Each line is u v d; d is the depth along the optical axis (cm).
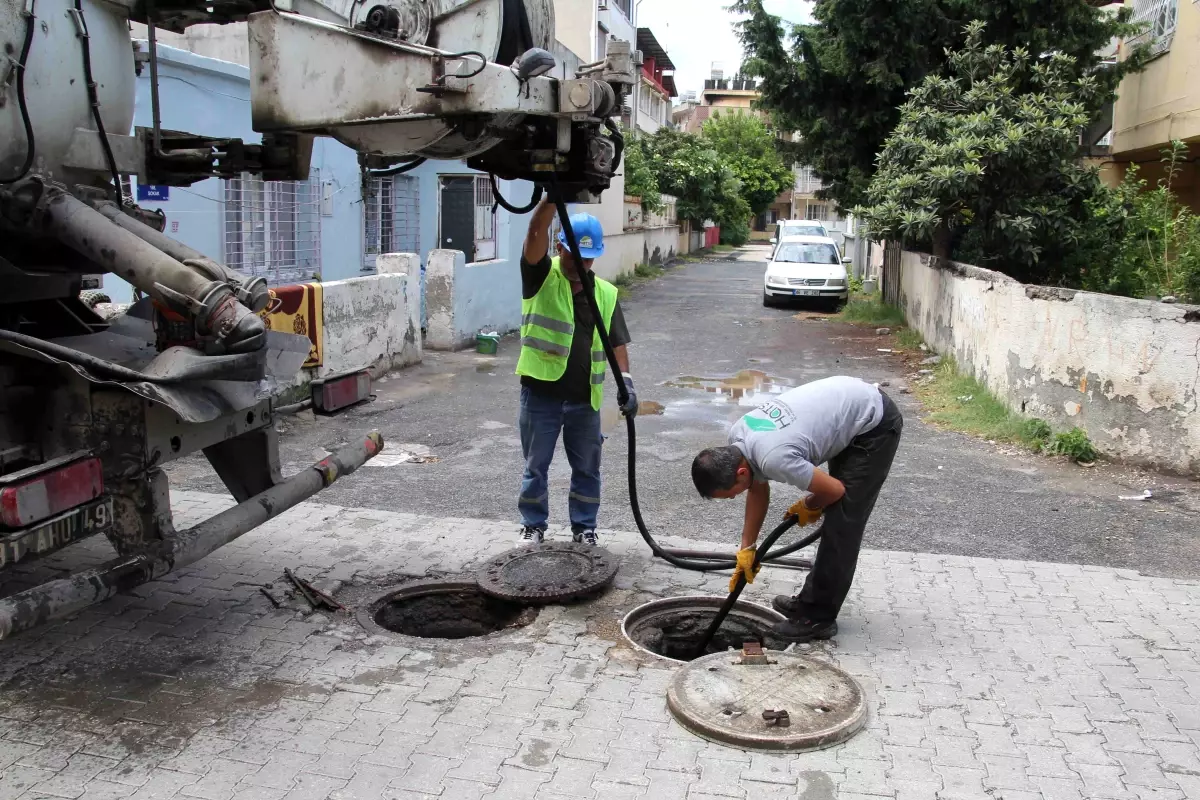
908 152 1352
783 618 448
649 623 460
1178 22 1464
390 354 1105
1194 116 1402
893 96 1742
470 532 569
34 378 359
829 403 402
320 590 474
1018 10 1537
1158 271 1200
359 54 361
